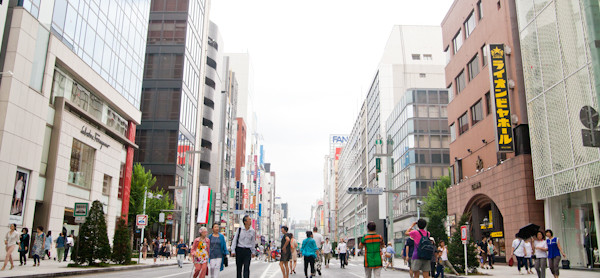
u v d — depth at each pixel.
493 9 33.12
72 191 31.67
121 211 41.06
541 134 26.20
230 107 93.38
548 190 25.45
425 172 68.38
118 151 39.97
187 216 59.69
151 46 59.09
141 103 57.28
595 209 22.84
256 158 143.12
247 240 11.11
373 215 90.56
